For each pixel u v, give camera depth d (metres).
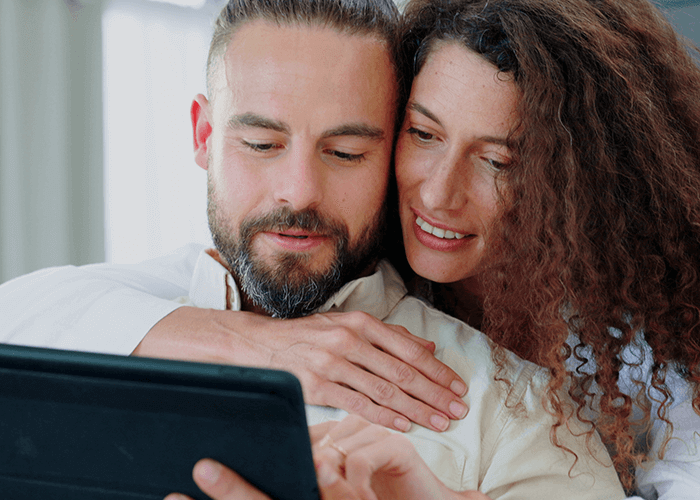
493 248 0.91
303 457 0.46
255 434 0.46
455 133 0.86
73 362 0.45
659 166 0.89
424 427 0.80
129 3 3.25
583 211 0.87
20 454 0.49
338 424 0.65
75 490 0.50
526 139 0.85
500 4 0.86
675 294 0.92
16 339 0.93
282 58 0.84
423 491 0.63
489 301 0.93
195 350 0.87
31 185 2.99
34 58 2.97
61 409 0.47
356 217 0.91
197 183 3.52
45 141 3.00
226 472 0.47
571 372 0.89
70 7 3.05
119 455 0.48
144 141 3.33
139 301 0.95
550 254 0.88
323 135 0.85
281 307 0.92
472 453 0.78
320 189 0.87
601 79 0.86
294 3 0.84
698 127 0.93
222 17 0.91
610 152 0.88
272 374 0.43
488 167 0.89
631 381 0.94
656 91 0.91
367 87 0.87
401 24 0.93
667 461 0.91
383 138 0.91
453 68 0.85
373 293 0.96
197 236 3.52
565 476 0.81
